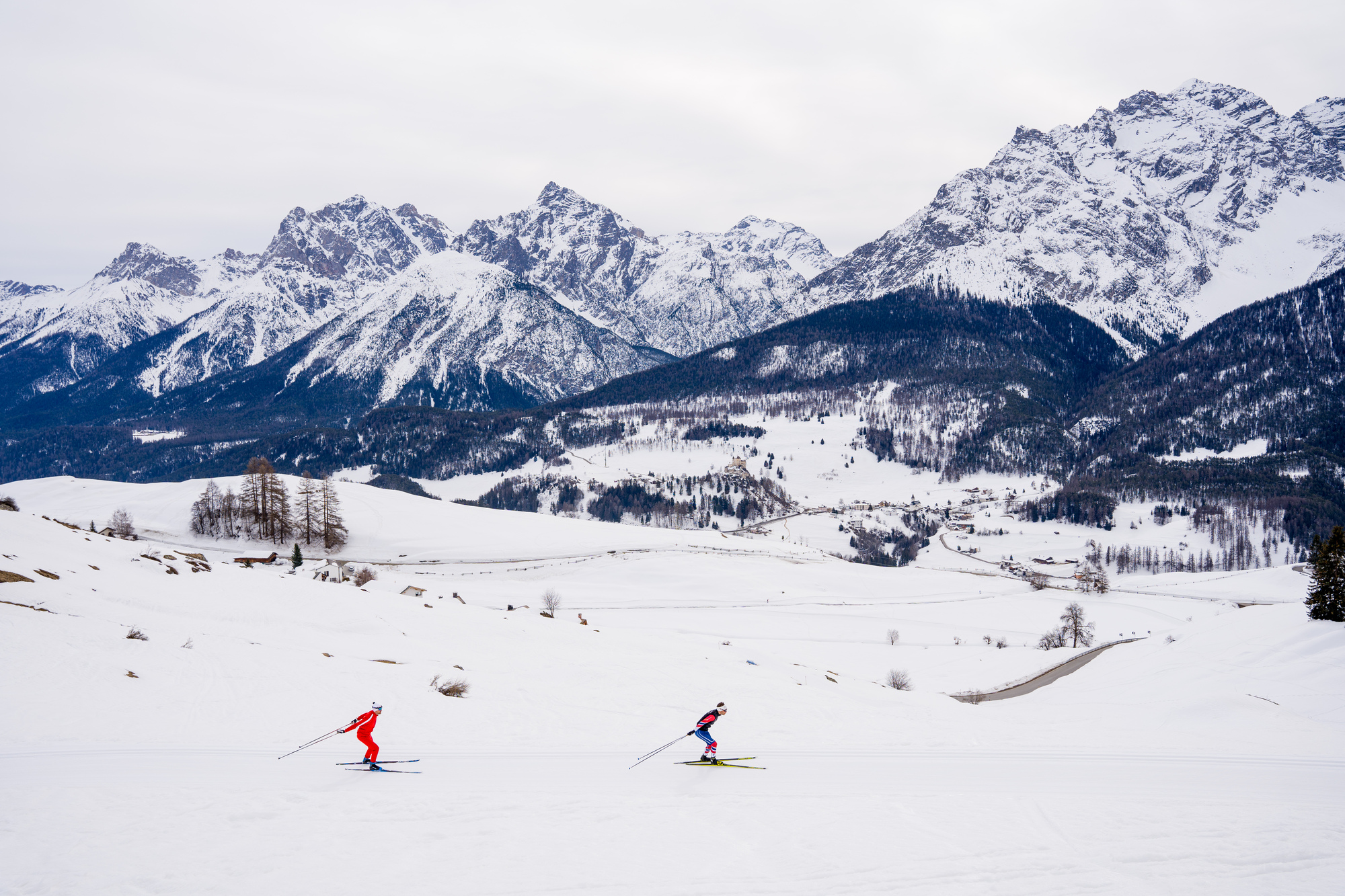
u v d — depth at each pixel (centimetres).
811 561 18062
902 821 2175
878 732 3394
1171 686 6500
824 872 1806
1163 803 2533
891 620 13038
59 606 4034
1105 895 1730
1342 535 7362
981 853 1958
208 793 2117
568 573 15538
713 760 2688
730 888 1714
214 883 1619
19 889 1559
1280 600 15038
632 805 2212
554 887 1677
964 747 3184
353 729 2659
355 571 12669
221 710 2881
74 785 2120
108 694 2906
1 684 2867
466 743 2769
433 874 1712
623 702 3606
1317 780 2964
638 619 12212
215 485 17075
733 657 5544
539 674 4116
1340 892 1769
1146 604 14975
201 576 5828
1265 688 6044
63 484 18750
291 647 4119
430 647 4606
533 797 2242
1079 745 3356
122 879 1619
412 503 19750
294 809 2045
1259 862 1944
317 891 1609
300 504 16762
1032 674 8494
